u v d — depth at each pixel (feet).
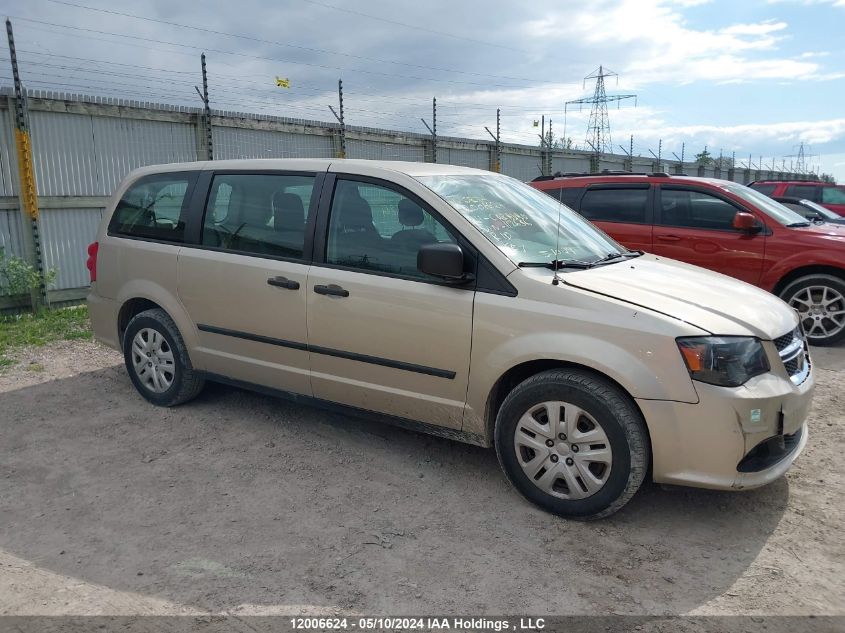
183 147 33.73
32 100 28.02
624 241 26.30
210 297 15.60
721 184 25.21
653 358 10.69
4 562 10.34
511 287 11.93
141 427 15.90
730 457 10.55
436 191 13.17
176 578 9.93
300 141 39.52
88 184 30.25
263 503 12.25
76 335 24.34
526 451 12.04
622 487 11.00
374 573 10.07
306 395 14.70
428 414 12.97
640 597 9.56
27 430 15.72
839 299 22.95
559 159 66.95
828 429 15.67
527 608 9.30
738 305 11.84
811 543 10.95
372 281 13.19
